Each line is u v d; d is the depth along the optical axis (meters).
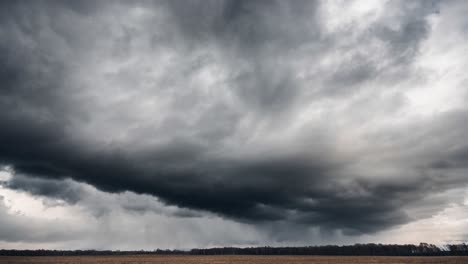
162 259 100.00
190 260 93.44
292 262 83.75
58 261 83.06
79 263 76.31
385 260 92.12
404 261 84.50
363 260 93.06
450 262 76.12
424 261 82.69
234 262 84.06
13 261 81.19
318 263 79.62
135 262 81.56
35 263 75.25
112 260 90.69
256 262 83.81
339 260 93.81
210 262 83.25
